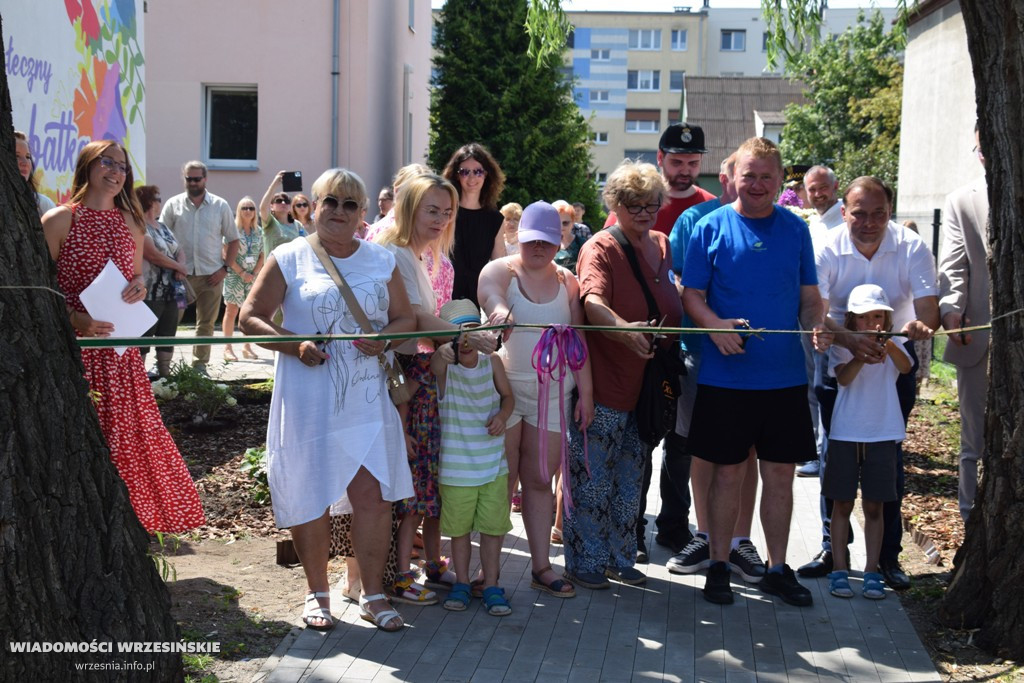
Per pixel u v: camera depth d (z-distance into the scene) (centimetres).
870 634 452
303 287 430
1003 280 432
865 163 3047
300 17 1778
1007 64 419
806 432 489
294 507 431
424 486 482
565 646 436
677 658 425
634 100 6675
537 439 492
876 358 479
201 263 1120
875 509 499
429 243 491
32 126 786
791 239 486
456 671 407
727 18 6700
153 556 366
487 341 448
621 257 500
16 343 304
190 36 1783
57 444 312
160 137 1798
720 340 468
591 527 509
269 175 1814
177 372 864
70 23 848
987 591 441
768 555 501
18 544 298
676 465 567
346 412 429
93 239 469
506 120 2234
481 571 530
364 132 1797
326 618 445
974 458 545
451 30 2247
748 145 483
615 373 496
